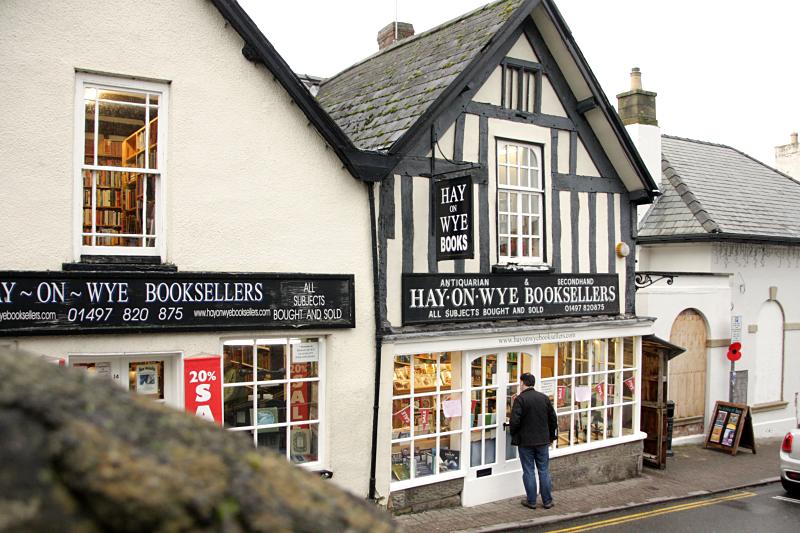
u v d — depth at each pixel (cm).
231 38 746
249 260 759
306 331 795
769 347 1614
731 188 1708
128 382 716
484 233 957
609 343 1150
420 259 890
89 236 698
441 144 912
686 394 1455
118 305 680
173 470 209
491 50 923
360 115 1045
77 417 204
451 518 879
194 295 720
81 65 669
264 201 769
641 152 1611
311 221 800
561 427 1070
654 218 1565
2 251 635
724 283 1506
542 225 1035
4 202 635
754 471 1246
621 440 1140
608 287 1112
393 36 1451
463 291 928
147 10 702
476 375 967
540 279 1019
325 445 817
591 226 1091
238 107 752
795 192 1858
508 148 1005
